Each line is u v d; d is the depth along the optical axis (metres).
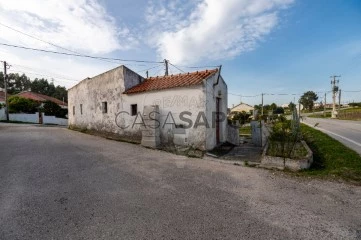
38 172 5.61
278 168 6.55
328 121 30.62
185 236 3.01
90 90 14.84
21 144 9.45
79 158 7.16
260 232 3.13
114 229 3.16
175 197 4.31
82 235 3.00
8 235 2.96
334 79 46.97
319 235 3.09
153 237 2.98
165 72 17.89
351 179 5.53
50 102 35.34
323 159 7.65
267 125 12.09
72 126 18.52
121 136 11.90
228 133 12.33
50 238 2.92
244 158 8.29
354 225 3.37
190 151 8.70
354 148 9.29
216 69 10.57
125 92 11.50
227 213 3.69
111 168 6.15
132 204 3.96
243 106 59.91
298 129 9.15
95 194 4.36
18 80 68.25
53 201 4.00
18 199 4.05
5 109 26.88
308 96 82.75
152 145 9.52
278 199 4.32
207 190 4.72
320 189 4.89
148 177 5.49
